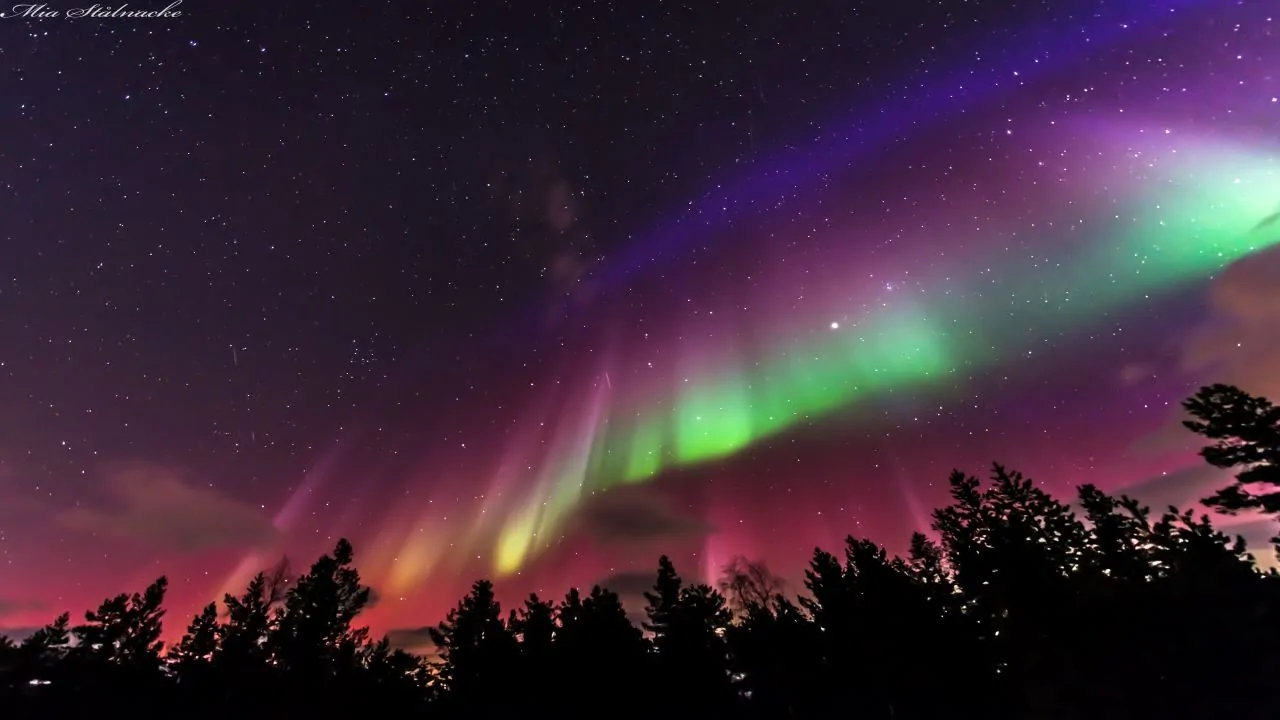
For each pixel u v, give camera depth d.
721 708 17.55
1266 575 12.25
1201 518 13.76
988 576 16.03
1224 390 13.91
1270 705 11.06
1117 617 13.06
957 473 17.91
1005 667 14.88
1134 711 12.30
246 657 18.72
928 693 15.38
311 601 20.12
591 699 17.64
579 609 19.69
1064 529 16.19
